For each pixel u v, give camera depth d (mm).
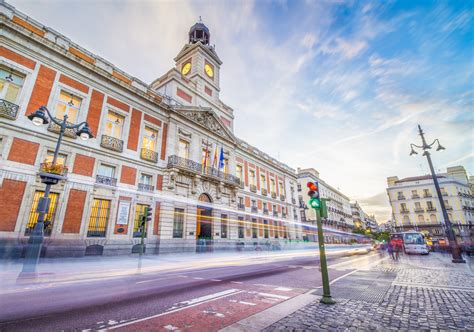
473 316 4461
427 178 52656
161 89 25078
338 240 58375
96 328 4184
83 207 14562
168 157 20344
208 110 24656
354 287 7234
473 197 52688
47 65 14539
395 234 29094
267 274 10492
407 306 5152
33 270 7941
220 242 23078
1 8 13117
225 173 25672
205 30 33125
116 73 18281
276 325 4160
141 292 6906
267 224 32094
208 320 4543
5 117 12477
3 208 11742
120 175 16906
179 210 20031
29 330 4082
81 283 8039
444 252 27125
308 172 53219
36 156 13258
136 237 16719
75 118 15484
